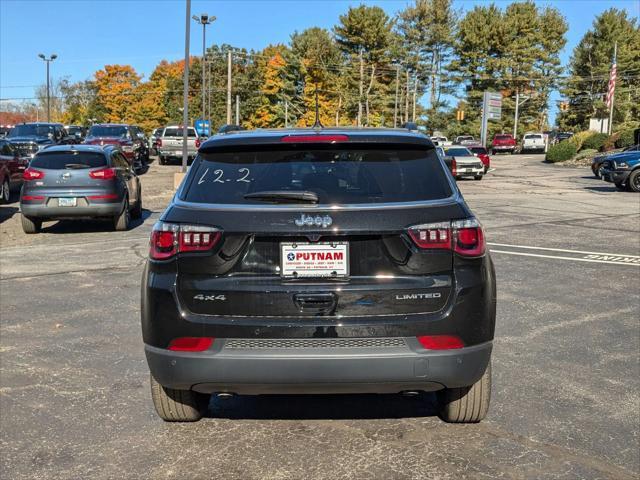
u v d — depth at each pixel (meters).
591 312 6.89
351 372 3.37
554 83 91.88
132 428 4.16
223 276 3.46
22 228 14.10
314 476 3.51
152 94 97.50
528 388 4.77
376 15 91.44
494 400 4.55
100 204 12.97
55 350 5.73
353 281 3.42
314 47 92.56
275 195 3.47
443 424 4.18
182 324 3.45
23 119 137.25
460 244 3.46
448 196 3.59
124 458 3.75
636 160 22.86
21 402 4.59
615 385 4.83
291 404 4.55
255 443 3.93
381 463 3.65
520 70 89.81
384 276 3.43
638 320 6.60
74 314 6.94
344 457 3.73
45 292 7.96
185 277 3.49
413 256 3.42
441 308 3.43
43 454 3.81
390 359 3.36
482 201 19.95
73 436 4.05
